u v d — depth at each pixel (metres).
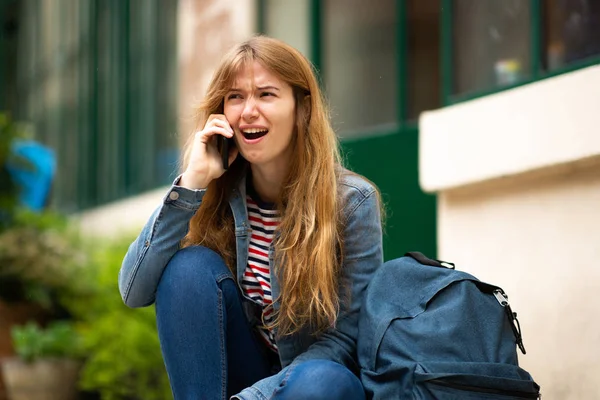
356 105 7.77
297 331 3.58
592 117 4.73
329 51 8.16
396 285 3.39
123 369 7.46
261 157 3.54
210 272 3.47
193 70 10.74
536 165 5.07
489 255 5.51
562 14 5.29
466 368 3.07
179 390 3.44
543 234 5.12
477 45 5.95
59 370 8.21
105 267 8.35
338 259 3.59
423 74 7.00
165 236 3.51
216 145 3.62
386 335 3.23
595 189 4.80
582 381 4.79
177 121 11.12
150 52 11.99
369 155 7.50
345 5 7.96
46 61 15.97
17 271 9.08
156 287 3.59
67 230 10.60
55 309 9.48
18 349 8.29
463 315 3.21
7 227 10.01
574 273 4.89
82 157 14.18
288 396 3.14
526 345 5.17
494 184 5.48
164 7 11.62
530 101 5.14
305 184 3.54
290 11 8.71
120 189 12.83
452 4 6.17
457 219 5.79
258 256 3.66
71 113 14.72
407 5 7.20
